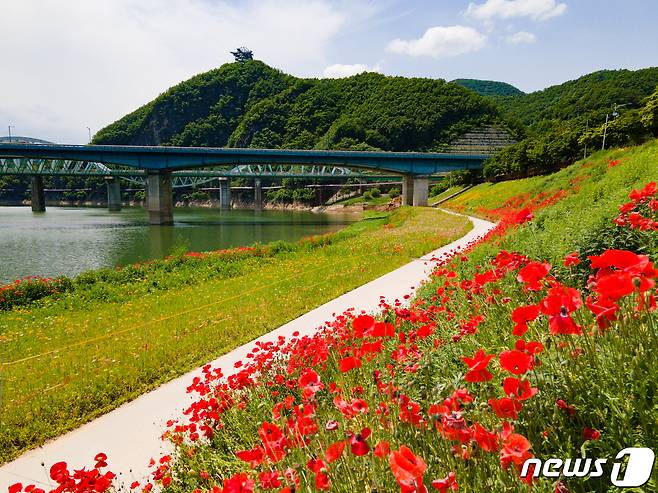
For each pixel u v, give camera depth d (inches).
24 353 324.5
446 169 2775.6
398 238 918.4
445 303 224.8
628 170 569.3
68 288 576.1
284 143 6338.6
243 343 312.5
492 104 5187.0
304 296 442.3
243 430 158.1
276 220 2812.5
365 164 2723.9
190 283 609.6
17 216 3093.0
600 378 77.7
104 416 221.1
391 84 5925.2
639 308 79.6
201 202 6727.4
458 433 69.6
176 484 145.8
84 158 2527.1
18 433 203.5
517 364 66.9
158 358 286.0
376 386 114.0
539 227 426.6
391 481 81.0
